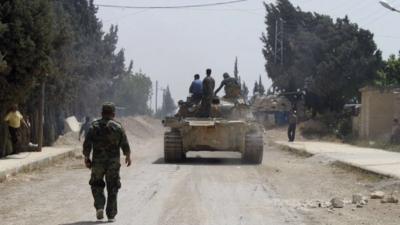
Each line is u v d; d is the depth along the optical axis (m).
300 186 18.41
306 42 71.81
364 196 16.06
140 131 66.81
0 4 24.34
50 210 13.32
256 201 14.91
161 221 11.98
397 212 13.38
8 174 19.62
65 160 27.98
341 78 66.31
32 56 25.16
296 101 76.19
